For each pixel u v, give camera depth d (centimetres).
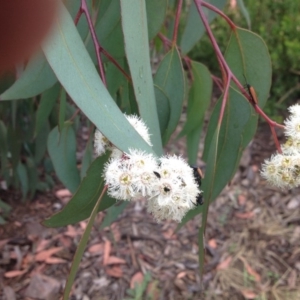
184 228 67
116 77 38
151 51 58
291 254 62
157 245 64
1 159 64
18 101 61
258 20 95
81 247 23
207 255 62
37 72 31
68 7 31
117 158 22
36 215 69
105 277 59
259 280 59
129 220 68
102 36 33
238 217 69
